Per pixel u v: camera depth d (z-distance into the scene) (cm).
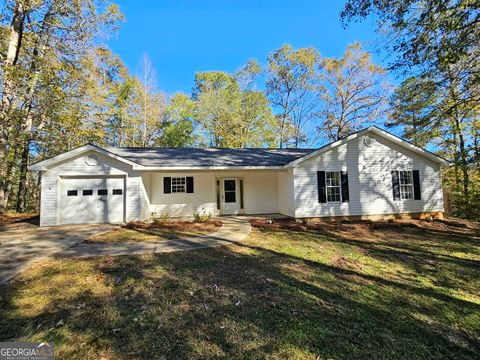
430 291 422
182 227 937
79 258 552
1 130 1197
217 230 891
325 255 607
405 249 670
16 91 1208
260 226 965
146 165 1052
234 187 1360
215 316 326
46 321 309
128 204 1053
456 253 636
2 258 550
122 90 2383
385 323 322
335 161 1122
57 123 1425
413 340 289
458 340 294
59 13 1274
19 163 1585
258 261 551
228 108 2595
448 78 891
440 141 1681
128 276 452
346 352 263
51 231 863
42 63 1282
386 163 1162
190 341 275
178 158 1209
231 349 264
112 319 315
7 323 305
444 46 713
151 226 956
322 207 1098
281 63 2577
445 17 696
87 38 1368
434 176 1202
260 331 296
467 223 1055
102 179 1055
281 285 427
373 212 1138
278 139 2791
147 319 317
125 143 2578
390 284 446
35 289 396
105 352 256
